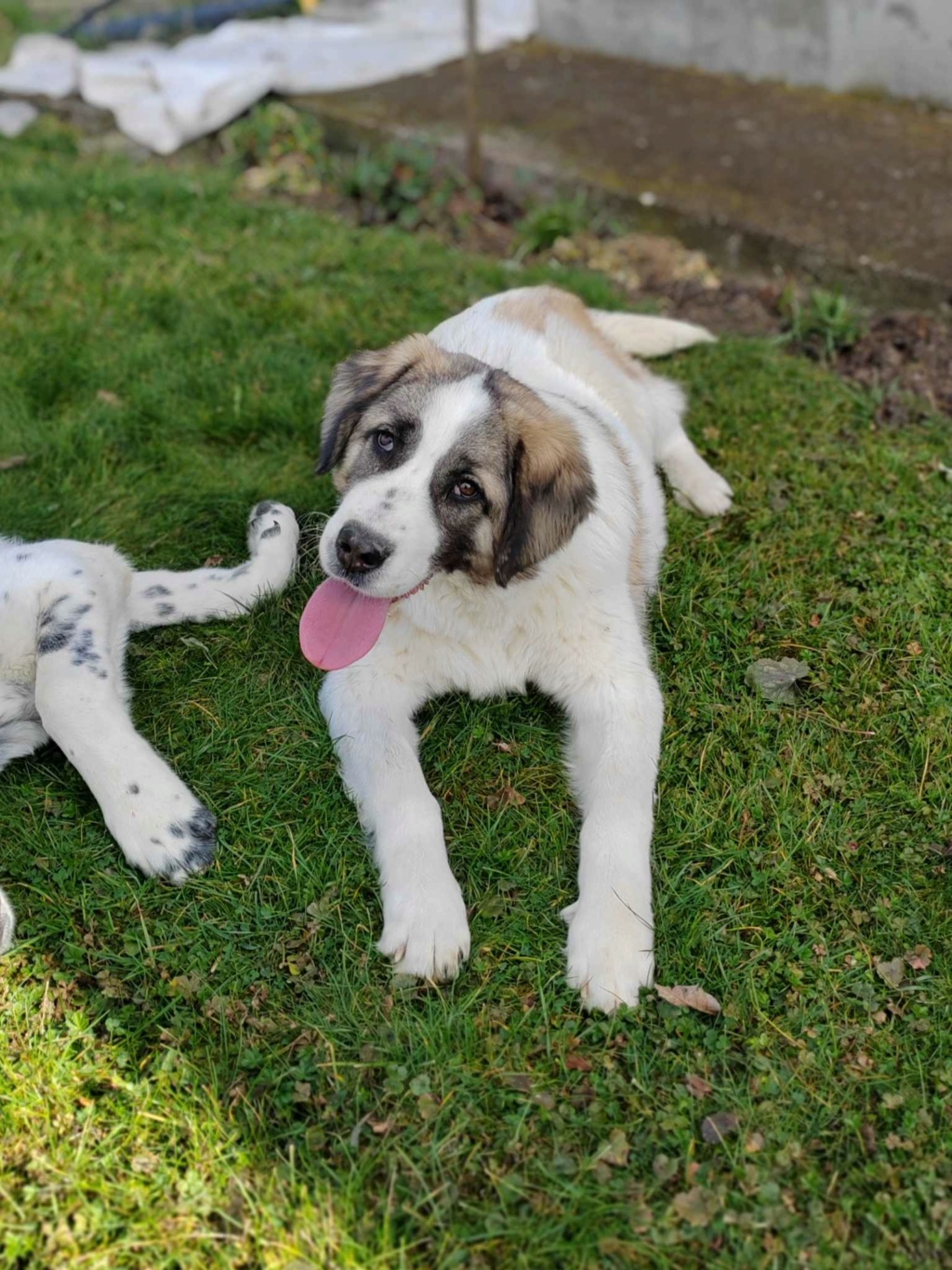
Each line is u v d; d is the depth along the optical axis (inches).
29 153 100.5
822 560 62.6
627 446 59.7
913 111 98.7
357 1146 45.2
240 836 52.5
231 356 74.2
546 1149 45.4
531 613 54.2
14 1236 43.4
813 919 50.4
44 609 54.3
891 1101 46.1
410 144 96.0
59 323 75.6
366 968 49.0
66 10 160.9
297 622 59.4
